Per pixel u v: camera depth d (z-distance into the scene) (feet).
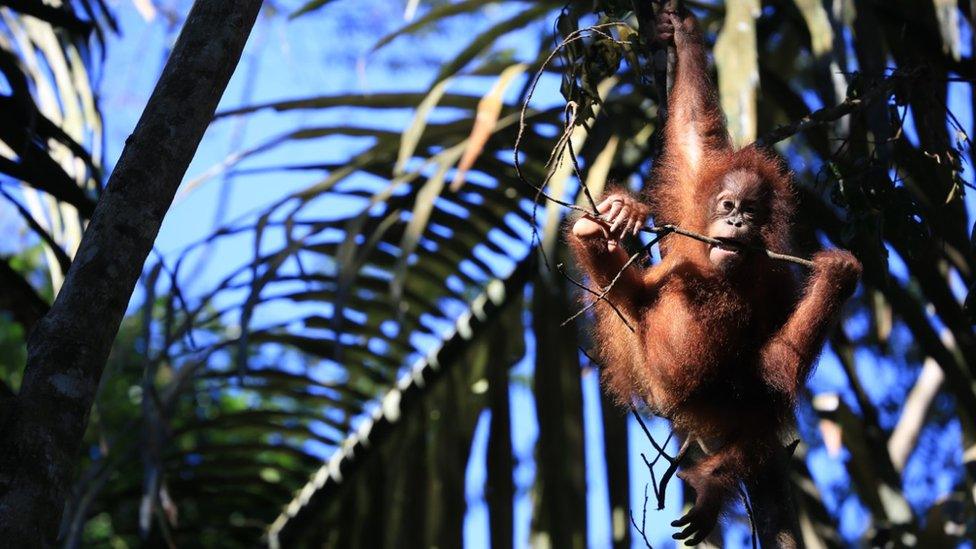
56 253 18.19
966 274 19.60
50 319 12.01
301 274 22.31
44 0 19.99
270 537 24.30
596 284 16.48
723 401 16.71
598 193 19.77
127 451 22.72
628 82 20.97
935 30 20.94
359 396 23.91
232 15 13.57
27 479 11.21
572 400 21.91
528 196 22.63
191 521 24.61
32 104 17.70
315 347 23.40
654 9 16.49
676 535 15.20
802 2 19.57
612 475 20.92
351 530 23.84
